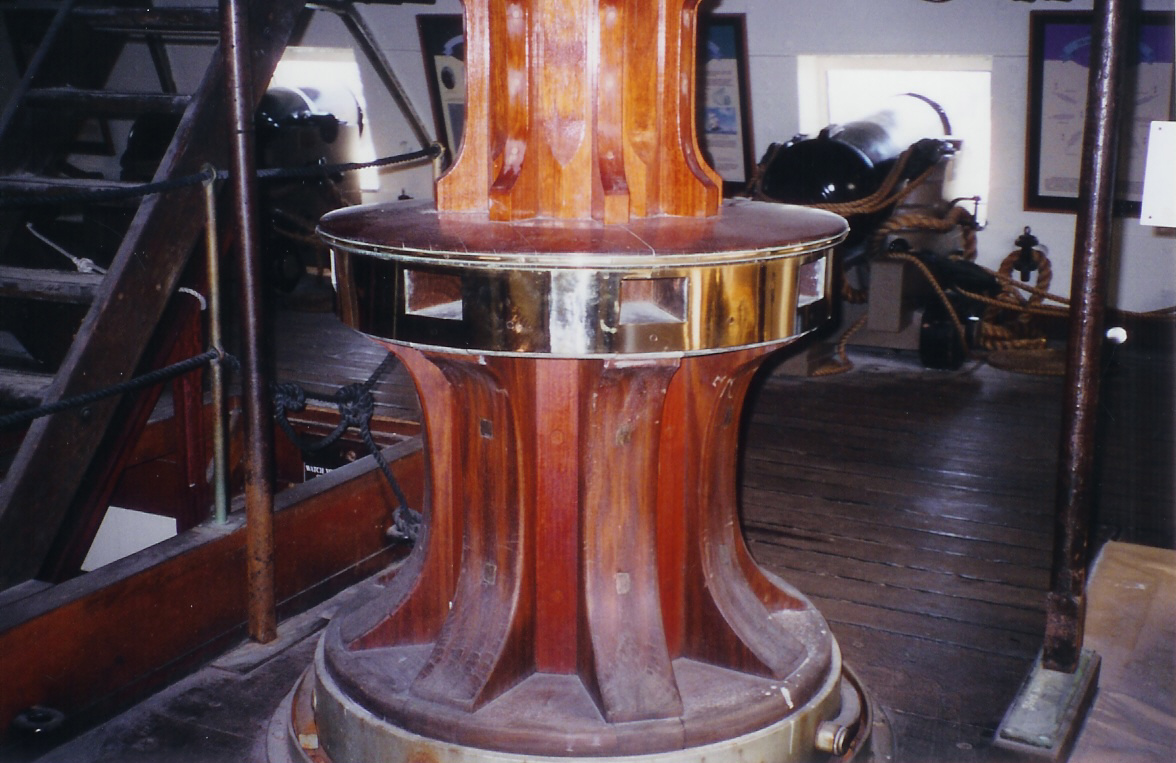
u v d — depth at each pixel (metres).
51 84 3.09
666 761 1.75
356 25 6.86
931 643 2.57
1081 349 2.23
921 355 5.47
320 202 6.91
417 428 4.14
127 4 3.18
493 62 1.84
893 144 5.86
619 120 1.85
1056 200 6.12
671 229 1.77
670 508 1.92
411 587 2.02
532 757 1.74
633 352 1.63
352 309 1.80
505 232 1.72
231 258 5.62
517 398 1.78
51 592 2.18
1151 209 2.43
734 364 1.87
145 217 2.54
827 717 1.95
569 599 1.89
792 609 2.16
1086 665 2.38
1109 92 2.13
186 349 3.14
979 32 5.84
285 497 2.69
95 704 2.23
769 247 1.67
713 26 6.32
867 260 5.84
